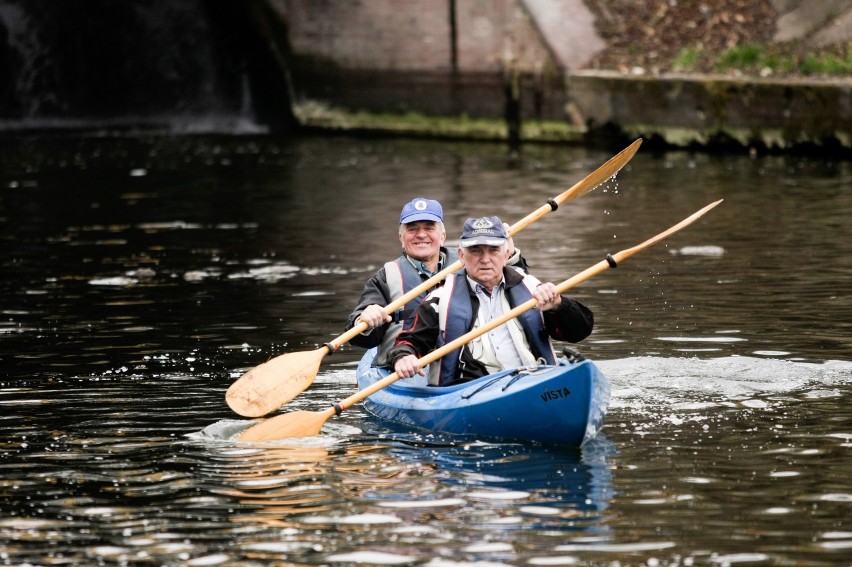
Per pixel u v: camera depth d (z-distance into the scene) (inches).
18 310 869.2
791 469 489.4
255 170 1782.7
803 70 1824.6
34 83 2630.4
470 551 410.9
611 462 507.5
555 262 1019.9
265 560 407.2
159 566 403.5
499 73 2111.2
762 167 1647.4
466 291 598.5
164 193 1541.6
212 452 535.5
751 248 1053.8
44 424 581.0
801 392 609.9
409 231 653.3
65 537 431.2
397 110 2255.2
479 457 523.5
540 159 1843.0
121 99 2687.0
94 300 903.1
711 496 460.8
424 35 2193.7
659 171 1647.4
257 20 2425.0
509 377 563.8
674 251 1056.8
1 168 1829.5
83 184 1635.1
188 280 978.7
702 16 2046.0
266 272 1008.9
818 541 413.4
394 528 434.6
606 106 1973.4
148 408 608.7
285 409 620.1
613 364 679.7
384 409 606.5
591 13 2096.5
